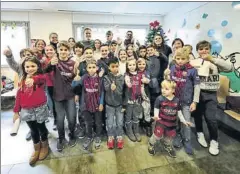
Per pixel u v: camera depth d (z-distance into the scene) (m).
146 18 5.28
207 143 2.10
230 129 2.44
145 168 1.70
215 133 1.97
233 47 2.84
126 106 2.14
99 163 1.77
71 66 1.95
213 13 3.24
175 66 2.02
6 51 2.15
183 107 1.96
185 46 2.09
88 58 2.14
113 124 2.08
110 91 1.99
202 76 1.95
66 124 2.64
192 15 3.88
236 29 2.78
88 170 1.67
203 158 1.84
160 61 2.45
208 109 1.98
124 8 4.43
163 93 1.81
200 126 2.13
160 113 1.83
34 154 1.81
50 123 2.68
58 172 1.65
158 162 1.78
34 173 1.63
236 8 2.75
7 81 4.42
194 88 1.90
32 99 1.69
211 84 1.95
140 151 1.96
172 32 4.82
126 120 2.21
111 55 2.48
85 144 2.04
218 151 1.92
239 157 1.85
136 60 2.22
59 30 4.83
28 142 2.16
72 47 2.63
